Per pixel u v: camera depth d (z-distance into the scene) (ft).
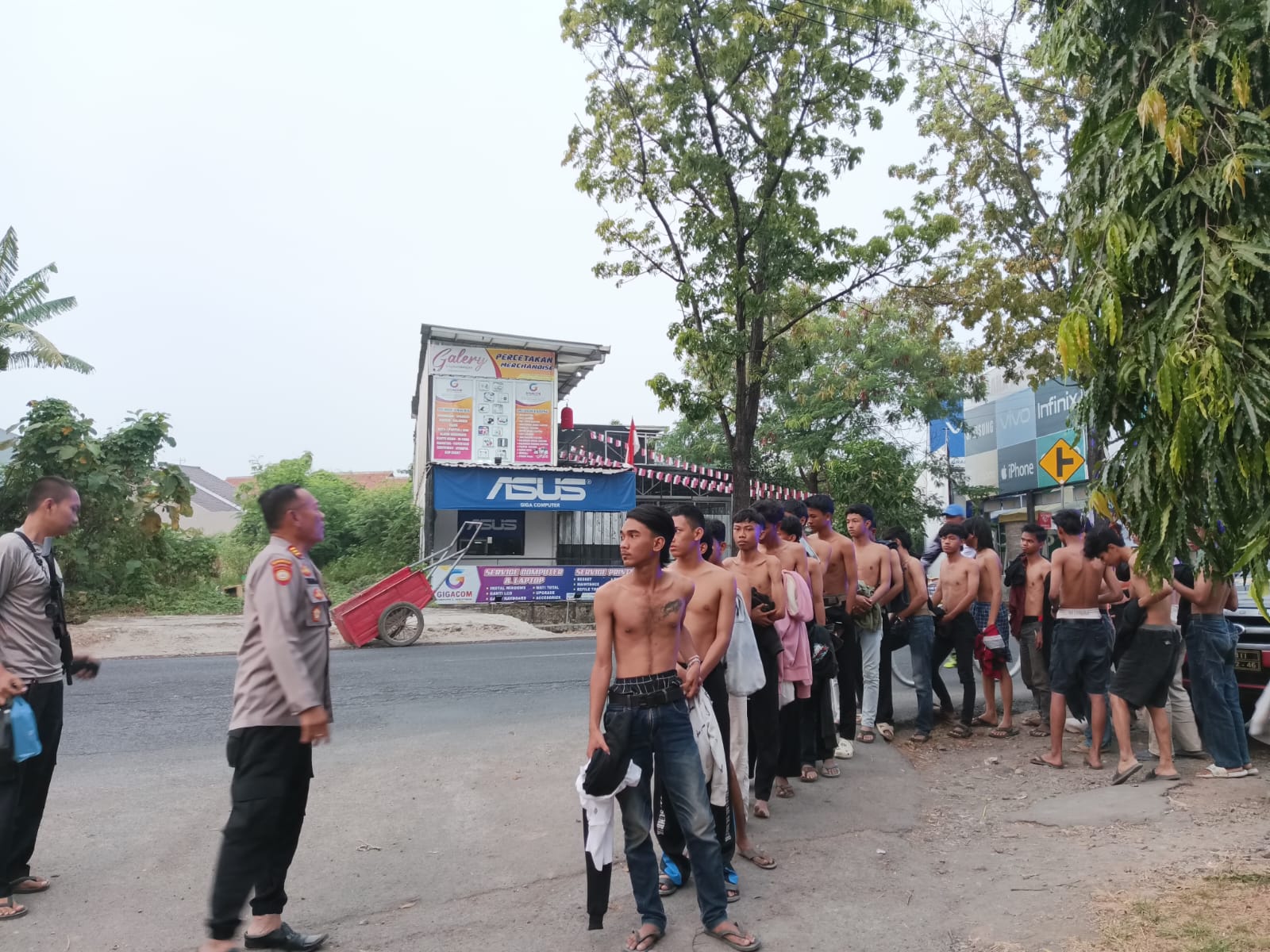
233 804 12.12
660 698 12.71
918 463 87.92
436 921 13.62
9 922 13.43
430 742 24.73
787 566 19.90
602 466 70.49
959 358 55.77
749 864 15.84
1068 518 22.82
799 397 84.02
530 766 22.27
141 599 61.11
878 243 45.75
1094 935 12.19
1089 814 18.21
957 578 26.22
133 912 13.83
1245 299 9.46
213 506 146.41
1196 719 23.09
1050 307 50.37
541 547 70.28
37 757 14.48
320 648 13.09
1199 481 10.04
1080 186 11.12
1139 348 10.13
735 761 15.81
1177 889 13.65
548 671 37.96
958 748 24.67
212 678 35.47
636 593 12.92
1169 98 10.53
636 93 47.47
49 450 57.11
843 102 45.80
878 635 25.21
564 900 14.42
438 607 63.77
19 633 14.20
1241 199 9.68
